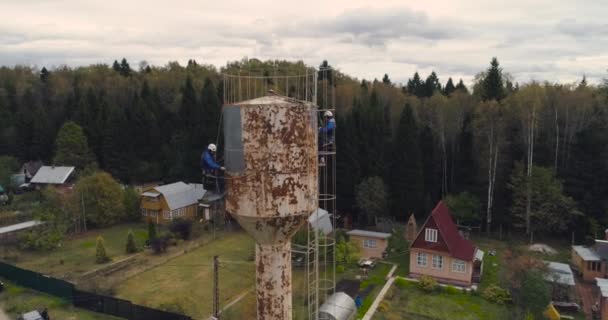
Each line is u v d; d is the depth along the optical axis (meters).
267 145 11.07
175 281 34.62
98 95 76.50
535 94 48.22
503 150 49.09
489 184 47.59
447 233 35.78
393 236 41.41
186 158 58.97
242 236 47.25
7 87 87.44
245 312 28.50
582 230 43.53
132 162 62.38
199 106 61.81
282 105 11.05
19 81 97.12
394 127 63.03
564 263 37.56
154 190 52.25
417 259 36.03
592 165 43.78
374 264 38.56
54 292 31.55
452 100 59.62
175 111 69.81
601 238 41.53
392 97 73.94
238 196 11.44
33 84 97.56
